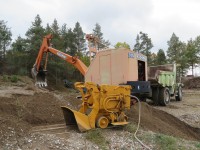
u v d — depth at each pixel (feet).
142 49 222.89
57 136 27.12
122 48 47.42
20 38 176.14
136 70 49.08
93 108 29.40
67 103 44.27
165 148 26.58
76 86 31.60
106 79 48.65
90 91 30.14
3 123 25.89
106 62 48.88
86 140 26.61
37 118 33.40
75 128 30.63
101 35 224.33
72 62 68.64
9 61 169.89
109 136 27.99
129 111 38.70
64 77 172.24
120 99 30.68
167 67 76.74
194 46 212.23
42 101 39.22
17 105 34.99
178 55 224.33
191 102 77.61
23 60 160.56
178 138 33.17
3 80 110.22
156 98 66.33
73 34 210.18
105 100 29.81
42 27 167.12
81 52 211.82
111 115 30.35
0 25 197.77
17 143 23.85
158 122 39.27
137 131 30.50
